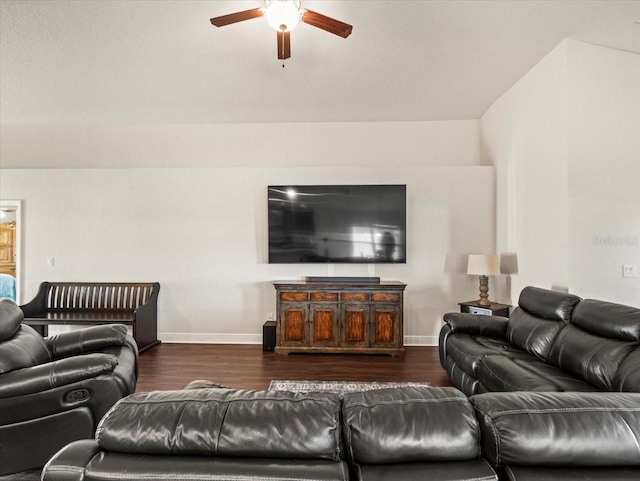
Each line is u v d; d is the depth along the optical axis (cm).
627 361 205
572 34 317
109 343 267
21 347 218
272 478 80
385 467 82
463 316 346
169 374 366
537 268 375
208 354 430
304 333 429
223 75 394
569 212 327
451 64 373
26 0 280
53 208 480
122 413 92
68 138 521
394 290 423
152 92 431
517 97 410
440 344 357
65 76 396
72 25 310
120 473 81
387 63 371
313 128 521
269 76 396
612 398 91
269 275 482
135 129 521
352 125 520
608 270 326
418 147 519
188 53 353
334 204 469
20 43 335
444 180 474
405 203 464
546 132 357
